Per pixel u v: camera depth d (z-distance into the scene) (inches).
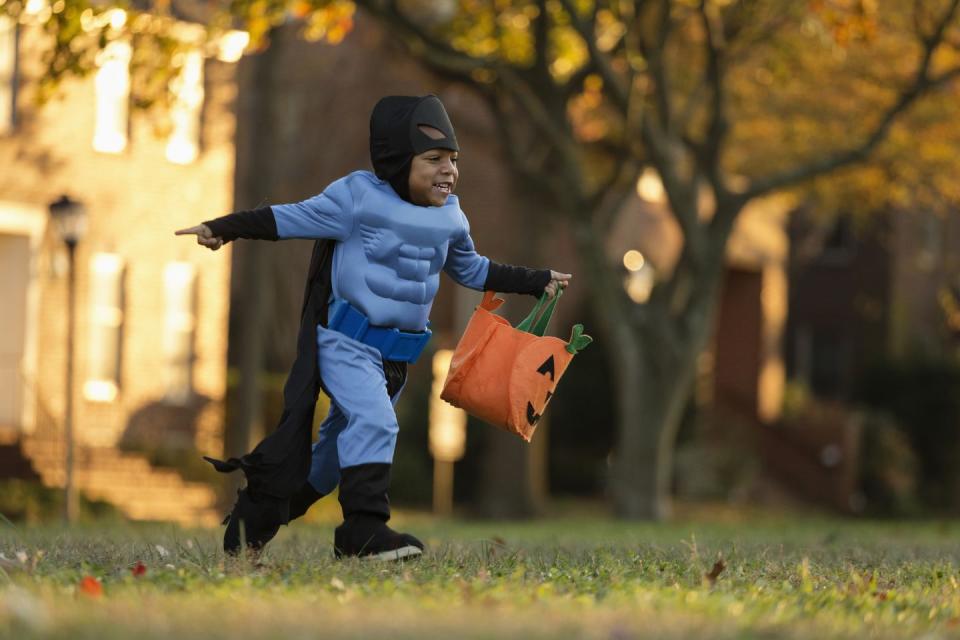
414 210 310.3
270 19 880.3
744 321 1801.2
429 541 508.1
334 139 1608.0
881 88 1160.8
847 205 1368.1
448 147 310.2
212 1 938.7
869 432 1673.2
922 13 1077.8
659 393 1151.0
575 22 1006.4
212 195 1280.8
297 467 309.3
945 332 1860.2
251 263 1072.8
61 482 1093.8
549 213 1242.6
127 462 1143.6
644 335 1143.6
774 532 848.3
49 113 1185.4
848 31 922.1
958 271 1843.0
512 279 326.6
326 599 246.4
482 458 1478.8
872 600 273.0
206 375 1270.9
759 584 295.7
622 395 1174.3
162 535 499.2
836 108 1203.9
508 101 1220.5
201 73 1266.0
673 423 1165.7
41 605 221.0
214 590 255.4
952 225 1871.3
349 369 309.6
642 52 1071.6
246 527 316.5
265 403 1307.8
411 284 311.3
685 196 1101.1
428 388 1485.0
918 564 386.3
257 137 1055.6
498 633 204.2
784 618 238.8
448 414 1192.2
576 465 1529.3
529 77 1085.8
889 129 1064.2
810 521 1424.7
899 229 1854.1
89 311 1206.3
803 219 1855.3
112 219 1219.9
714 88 1075.3
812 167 1090.1
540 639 199.9
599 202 1153.4
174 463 1190.9
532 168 1131.3
